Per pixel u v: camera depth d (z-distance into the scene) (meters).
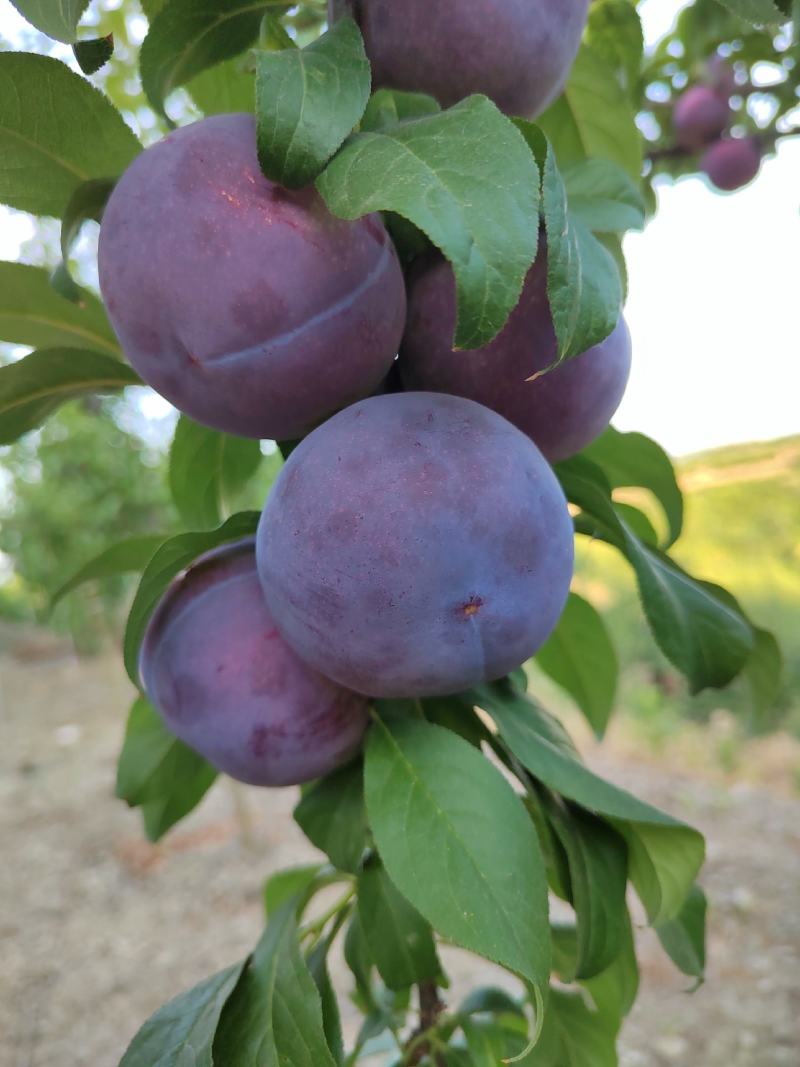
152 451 1.21
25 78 0.15
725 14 0.47
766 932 0.79
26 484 1.18
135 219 0.13
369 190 0.11
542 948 0.13
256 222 0.13
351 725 0.17
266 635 0.16
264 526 0.14
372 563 0.13
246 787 1.12
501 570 0.13
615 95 0.23
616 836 0.18
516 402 0.15
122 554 0.22
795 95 0.53
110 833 1.01
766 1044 0.66
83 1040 0.68
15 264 0.18
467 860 0.14
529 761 0.16
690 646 0.18
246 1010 0.17
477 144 0.11
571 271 0.12
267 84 0.12
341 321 0.13
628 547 0.18
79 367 0.19
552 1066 0.20
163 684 0.17
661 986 0.74
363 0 0.15
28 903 0.86
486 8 0.15
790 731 1.23
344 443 0.14
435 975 0.19
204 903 0.85
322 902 0.85
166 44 0.17
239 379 0.14
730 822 1.01
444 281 0.15
